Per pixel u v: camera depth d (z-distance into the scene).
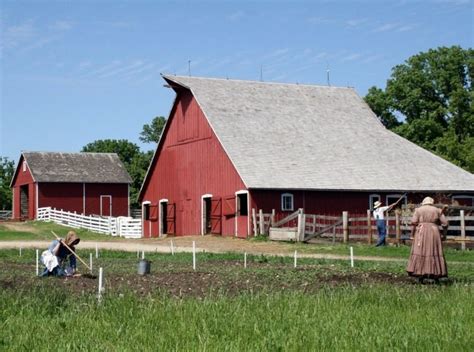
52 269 19.72
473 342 9.38
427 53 70.25
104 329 10.44
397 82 69.69
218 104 50.00
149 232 56.06
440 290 14.86
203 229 48.72
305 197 45.28
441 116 69.81
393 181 47.88
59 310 12.45
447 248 33.31
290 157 47.28
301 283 17.80
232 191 45.59
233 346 9.17
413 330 10.09
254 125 49.34
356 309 12.01
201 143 49.34
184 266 23.72
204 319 10.95
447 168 51.41
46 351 9.17
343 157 49.12
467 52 70.12
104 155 82.31
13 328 10.73
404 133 68.06
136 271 21.47
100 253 30.83
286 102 53.25
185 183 51.16
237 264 24.62
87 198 78.25
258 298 13.30
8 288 15.95
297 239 39.06
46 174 76.69
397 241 35.62
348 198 46.53
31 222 66.81
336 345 9.21
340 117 54.03
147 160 108.88
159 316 11.30
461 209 33.84
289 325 10.53
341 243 37.81
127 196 80.44
